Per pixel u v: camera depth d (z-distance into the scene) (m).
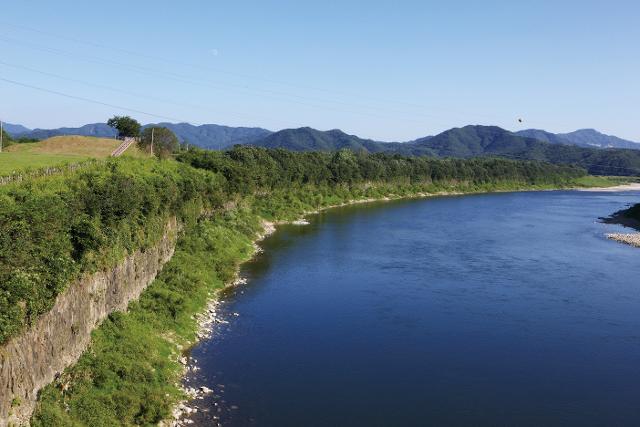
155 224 52.03
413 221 121.88
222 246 71.38
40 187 35.34
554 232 110.12
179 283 52.72
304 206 133.38
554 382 38.84
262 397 35.62
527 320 52.06
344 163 168.88
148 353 37.28
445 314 53.50
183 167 76.69
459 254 83.75
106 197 38.34
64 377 30.19
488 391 37.34
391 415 33.91
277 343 45.00
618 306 57.09
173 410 32.88
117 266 40.62
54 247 29.75
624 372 40.69
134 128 121.44
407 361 42.00
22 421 25.14
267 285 62.84
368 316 52.50
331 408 34.53
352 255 80.94
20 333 25.56
